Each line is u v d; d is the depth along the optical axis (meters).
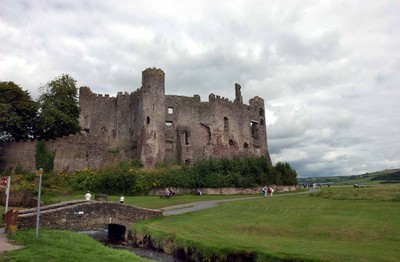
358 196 37.53
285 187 66.00
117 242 26.53
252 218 27.97
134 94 70.19
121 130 69.94
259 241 20.14
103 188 50.53
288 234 21.88
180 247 20.88
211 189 54.62
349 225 22.73
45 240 18.88
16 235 19.84
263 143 85.75
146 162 61.94
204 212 33.06
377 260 15.37
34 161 57.72
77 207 27.20
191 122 73.06
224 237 21.53
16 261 14.20
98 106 71.62
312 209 31.14
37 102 63.19
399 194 35.69
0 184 24.72
